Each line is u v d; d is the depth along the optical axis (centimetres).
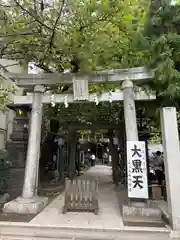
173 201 406
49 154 998
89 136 1916
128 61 605
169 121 434
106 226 412
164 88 556
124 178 965
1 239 385
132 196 464
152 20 529
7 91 761
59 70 773
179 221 397
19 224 420
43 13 542
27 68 966
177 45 500
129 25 498
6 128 1084
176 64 561
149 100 612
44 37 552
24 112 1058
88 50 518
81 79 579
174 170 416
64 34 528
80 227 408
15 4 491
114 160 1096
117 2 450
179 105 610
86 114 888
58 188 880
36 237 393
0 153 664
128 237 390
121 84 574
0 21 497
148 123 858
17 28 515
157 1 531
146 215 454
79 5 466
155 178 762
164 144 435
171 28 529
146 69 543
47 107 911
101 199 664
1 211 507
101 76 577
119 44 545
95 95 577
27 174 544
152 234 391
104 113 939
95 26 495
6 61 1013
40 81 599
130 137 520
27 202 508
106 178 1264
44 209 535
